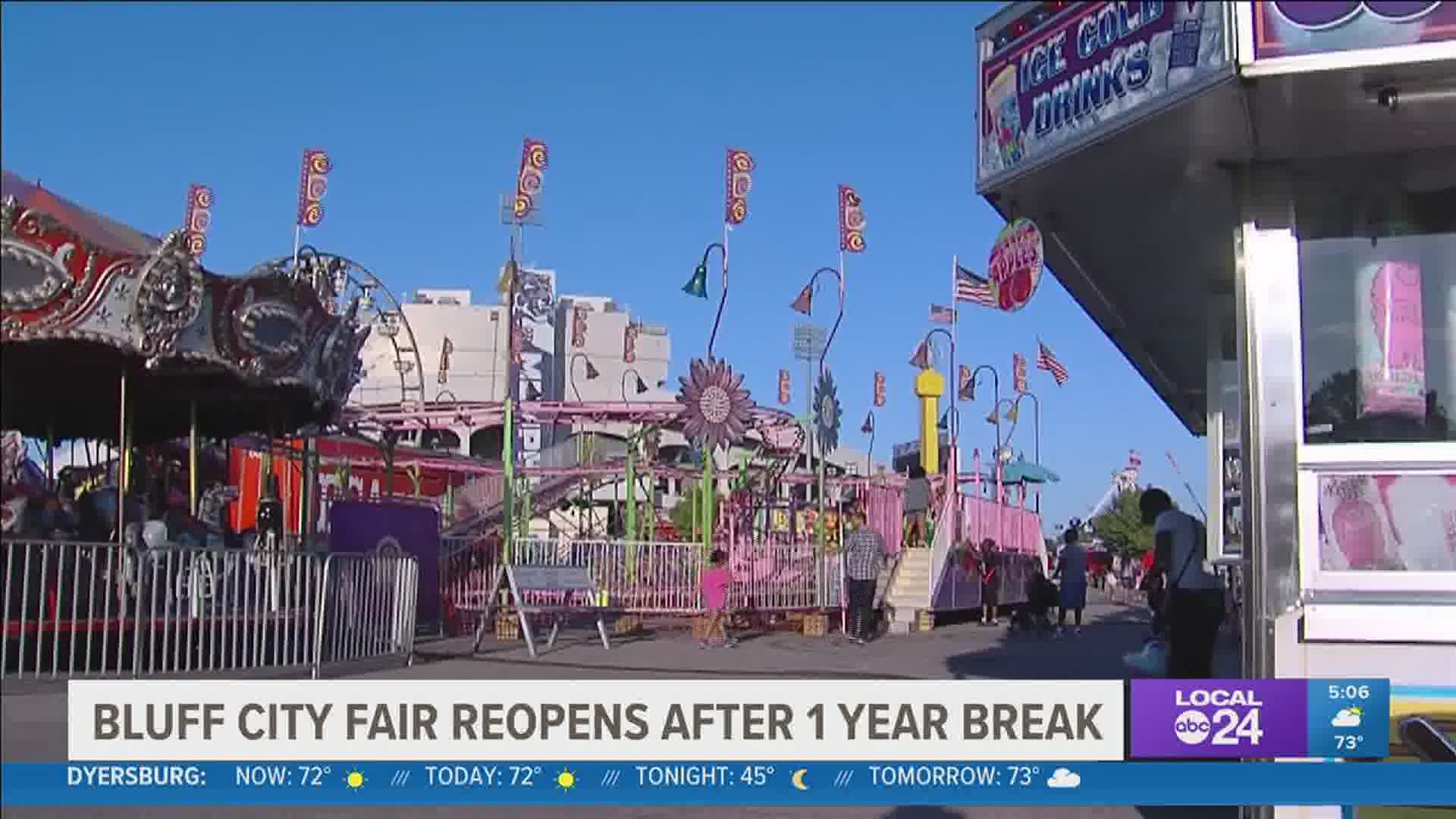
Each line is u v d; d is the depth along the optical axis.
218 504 14.28
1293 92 4.32
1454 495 4.71
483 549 18.83
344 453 25.31
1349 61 4.16
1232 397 8.62
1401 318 4.92
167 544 10.70
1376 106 4.43
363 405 23.34
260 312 11.66
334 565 11.75
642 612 18.69
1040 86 5.09
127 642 10.84
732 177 21.08
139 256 10.48
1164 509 9.43
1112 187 5.45
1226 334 8.30
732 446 23.58
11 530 10.69
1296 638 4.71
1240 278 5.01
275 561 11.12
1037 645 17.33
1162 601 9.67
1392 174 4.96
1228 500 8.88
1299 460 4.84
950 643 17.70
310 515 15.34
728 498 23.72
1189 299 8.41
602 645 16.23
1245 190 5.03
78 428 16.91
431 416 22.34
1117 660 14.61
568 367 56.22
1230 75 4.26
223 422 16.25
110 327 10.38
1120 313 8.83
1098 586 48.31
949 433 25.19
